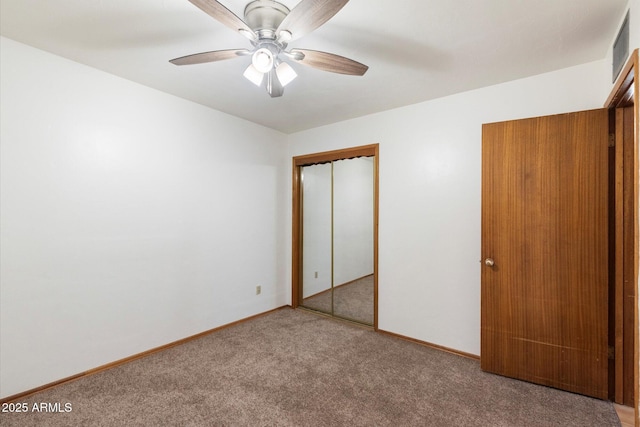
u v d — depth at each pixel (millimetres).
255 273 3545
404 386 2133
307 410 1869
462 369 2381
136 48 1980
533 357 2168
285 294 3959
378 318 3139
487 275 2318
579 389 2033
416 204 2900
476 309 2580
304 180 3957
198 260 2959
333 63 1710
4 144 1873
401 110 3004
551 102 2273
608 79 1980
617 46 1729
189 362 2453
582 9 1582
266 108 3064
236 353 2623
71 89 2139
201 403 1928
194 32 1798
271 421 1771
